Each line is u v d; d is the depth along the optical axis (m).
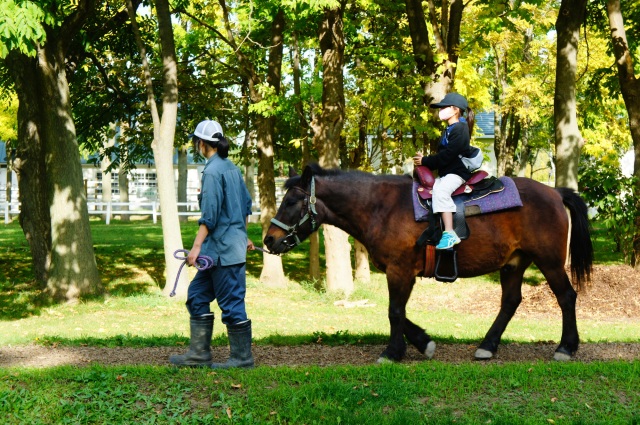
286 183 7.36
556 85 17.86
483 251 7.04
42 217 17.31
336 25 17.12
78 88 20.34
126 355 7.75
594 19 21.94
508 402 5.65
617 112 33.66
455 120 7.21
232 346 6.71
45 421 5.43
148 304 15.38
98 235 27.98
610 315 14.46
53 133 15.77
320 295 17.31
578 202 7.64
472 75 25.23
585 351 7.74
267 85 17.38
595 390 5.91
